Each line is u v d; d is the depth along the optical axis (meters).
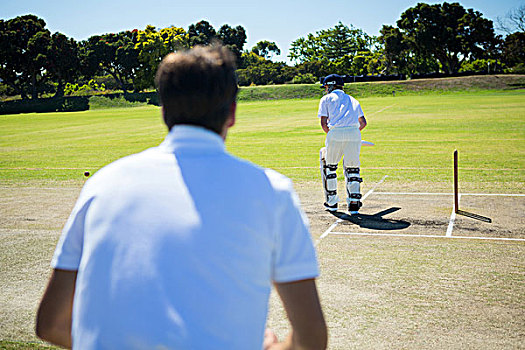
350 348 3.47
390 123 24.67
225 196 1.11
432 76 83.44
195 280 1.05
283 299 1.18
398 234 6.31
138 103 81.69
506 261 5.17
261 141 19.16
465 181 9.72
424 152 14.30
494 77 75.69
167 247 1.06
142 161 1.18
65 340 1.26
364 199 8.52
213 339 1.04
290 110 43.34
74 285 1.21
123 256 1.07
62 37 84.12
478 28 93.31
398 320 3.89
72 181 11.56
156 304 1.03
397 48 98.69
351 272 5.00
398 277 4.81
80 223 1.18
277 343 1.31
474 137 17.53
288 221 1.17
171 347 1.01
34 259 5.81
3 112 76.56
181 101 1.19
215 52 1.27
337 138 7.34
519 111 29.55
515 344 3.46
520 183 9.30
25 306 4.45
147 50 85.69
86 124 36.69
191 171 1.14
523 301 4.16
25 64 82.44
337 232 6.50
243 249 1.09
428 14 94.94
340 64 115.00
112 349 1.04
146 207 1.10
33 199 9.48
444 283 4.62
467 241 5.91
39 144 21.58
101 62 89.12
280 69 111.12
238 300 1.07
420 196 8.56
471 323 3.79
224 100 1.22
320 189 9.68
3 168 14.01
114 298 1.05
